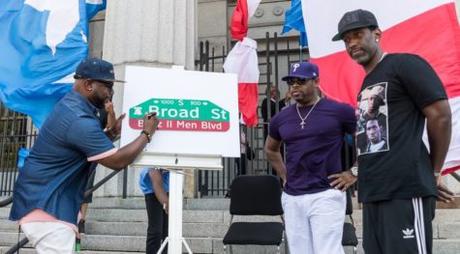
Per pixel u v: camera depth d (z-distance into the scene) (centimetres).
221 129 386
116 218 727
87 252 632
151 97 378
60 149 321
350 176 405
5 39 675
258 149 959
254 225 580
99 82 338
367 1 583
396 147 275
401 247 265
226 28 1228
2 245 684
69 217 321
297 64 427
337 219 402
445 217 648
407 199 268
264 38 1226
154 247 528
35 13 684
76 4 688
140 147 348
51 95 661
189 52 873
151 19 848
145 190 539
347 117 416
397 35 565
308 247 414
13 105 653
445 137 269
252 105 855
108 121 375
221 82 396
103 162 325
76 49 673
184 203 771
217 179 939
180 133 376
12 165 1041
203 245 627
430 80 271
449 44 541
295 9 772
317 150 411
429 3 557
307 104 428
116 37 852
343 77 588
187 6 889
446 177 685
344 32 299
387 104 281
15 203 323
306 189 409
